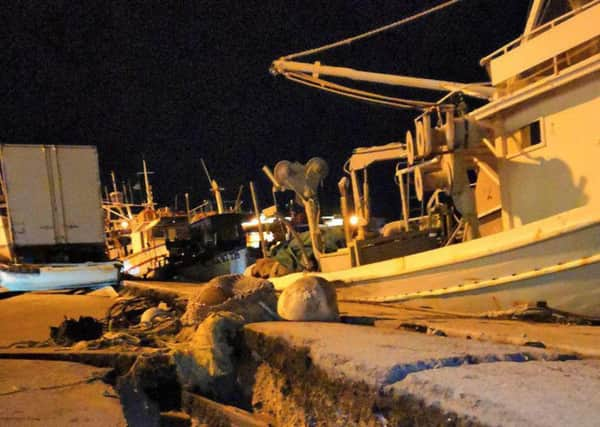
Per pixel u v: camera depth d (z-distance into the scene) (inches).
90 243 768.9
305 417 179.9
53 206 749.3
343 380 158.7
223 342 255.8
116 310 470.3
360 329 227.1
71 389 201.9
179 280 1031.0
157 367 249.8
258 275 575.2
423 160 418.9
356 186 508.7
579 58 328.5
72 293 725.9
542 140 339.9
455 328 241.8
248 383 239.0
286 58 505.0
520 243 300.5
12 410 171.0
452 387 124.3
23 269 696.4
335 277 434.0
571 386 121.4
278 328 233.6
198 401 231.3
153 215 1326.3
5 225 765.9
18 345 317.7
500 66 364.2
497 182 396.2
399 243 441.7
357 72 477.4
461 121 368.5
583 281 285.3
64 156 757.3
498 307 323.3
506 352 162.2
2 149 725.9
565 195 328.5
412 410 127.7
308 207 503.8
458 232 405.1
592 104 313.9
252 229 1163.9
